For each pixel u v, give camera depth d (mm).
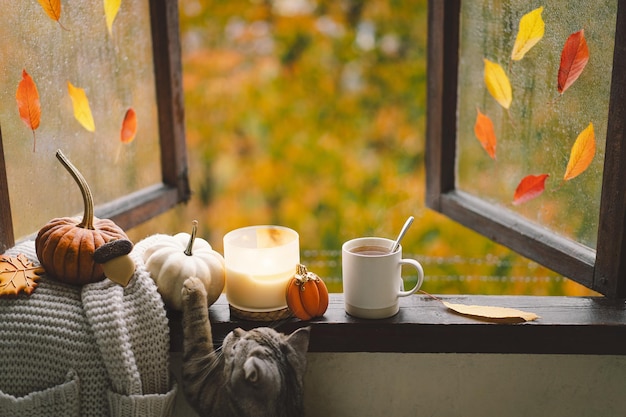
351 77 3086
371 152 3113
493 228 1604
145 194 1759
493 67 1568
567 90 1354
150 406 1110
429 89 1811
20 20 1311
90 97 1542
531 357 1238
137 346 1120
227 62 3107
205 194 3180
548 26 1396
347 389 1271
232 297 1236
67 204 1483
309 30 3064
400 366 1257
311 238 3088
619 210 1216
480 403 1270
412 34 3031
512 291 2498
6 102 1278
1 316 1098
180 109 1854
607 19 1224
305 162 3145
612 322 1193
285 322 1216
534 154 1483
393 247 1230
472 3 1655
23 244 1254
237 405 1066
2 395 1069
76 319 1109
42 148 1387
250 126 3148
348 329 1213
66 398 1073
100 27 1568
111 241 1174
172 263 1192
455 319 1219
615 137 1204
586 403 1255
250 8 3057
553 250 1404
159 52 1775
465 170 1771
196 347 1146
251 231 1302
